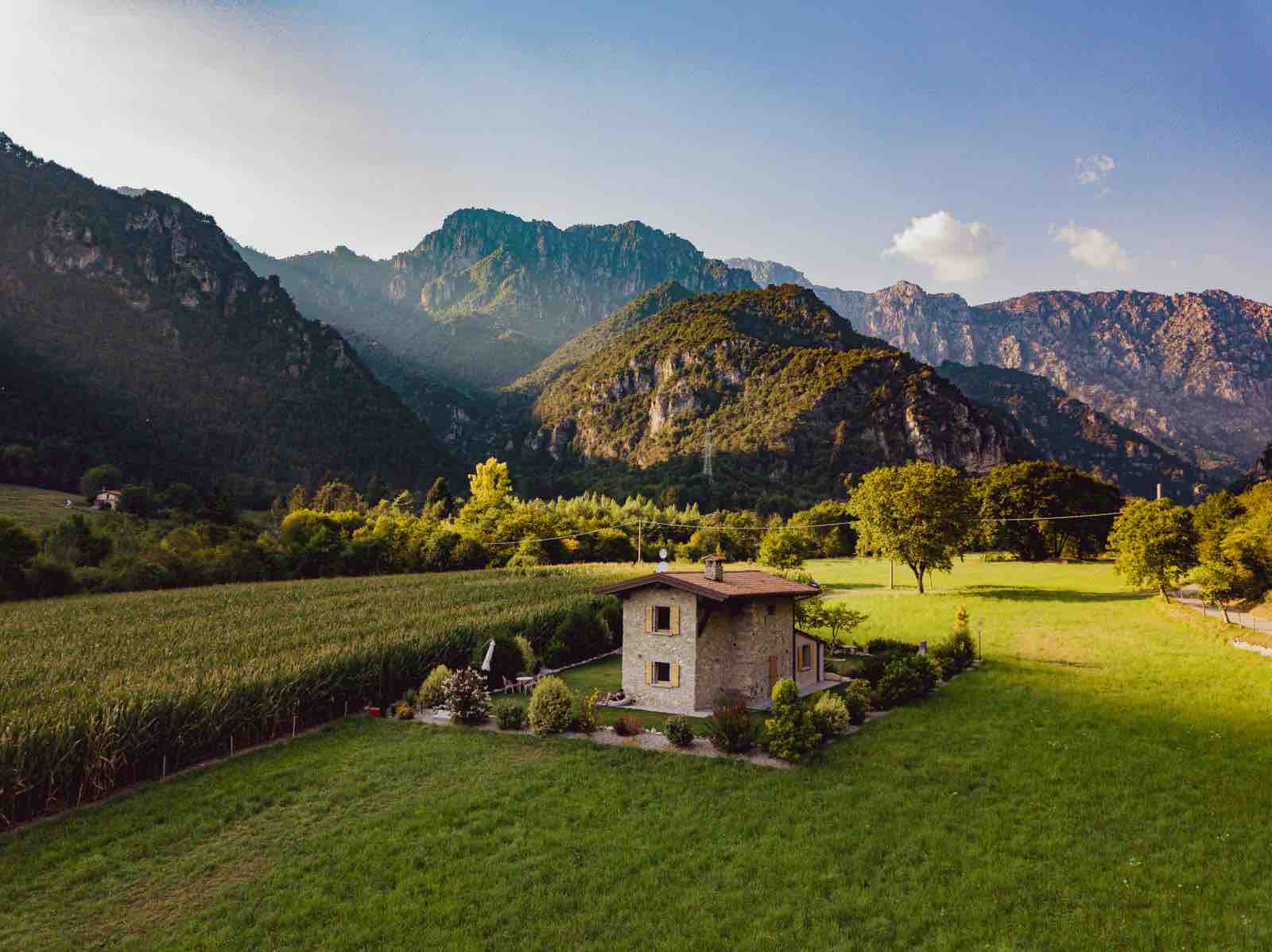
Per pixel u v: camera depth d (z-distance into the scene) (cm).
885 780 2572
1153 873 1869
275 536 11969
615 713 3497
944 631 5866
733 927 1695
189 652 4141
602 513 16325
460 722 3366
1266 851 1958
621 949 1633
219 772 2780
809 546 12850
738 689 3644
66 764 2481
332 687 3541
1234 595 6162
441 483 17138
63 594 7112
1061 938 1603
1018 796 2394
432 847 2131
